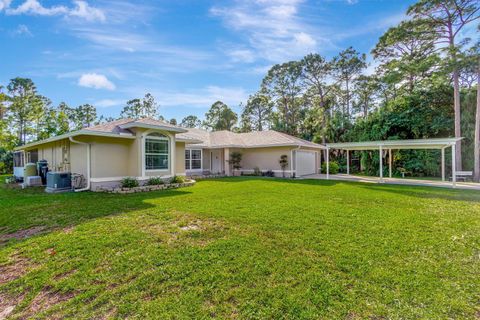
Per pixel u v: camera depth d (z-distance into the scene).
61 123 33.38
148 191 11.08
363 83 29.41
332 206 7.60
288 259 3.81
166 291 3.01
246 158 21.84
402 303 2.72
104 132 10.88
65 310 2.69
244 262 3.71
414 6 17.19
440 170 18.81
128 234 4.95
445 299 2.77
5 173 26.48
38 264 3.76
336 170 22.83
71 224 5.71
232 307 2.69
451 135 18.78
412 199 8.90
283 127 32.88
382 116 21.42
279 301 2.78
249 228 5.35
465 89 18.61
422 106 19.88
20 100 34.06
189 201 8.45
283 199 8.85
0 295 3.02
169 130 12.88
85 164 11.80
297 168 19.78
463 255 3.94
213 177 18.83
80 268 3.60
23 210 7.11
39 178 14.23
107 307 2.72
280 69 31.92
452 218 6.19
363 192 10.67
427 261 3.73
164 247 4.30
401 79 19.81
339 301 2.77
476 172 15.88
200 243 4.49
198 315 2.56
